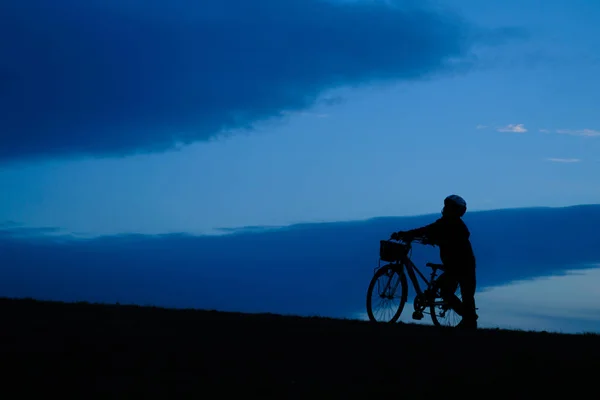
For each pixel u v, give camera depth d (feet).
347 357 25.20
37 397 19.45
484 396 20.94
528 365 24.59
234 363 23.70
